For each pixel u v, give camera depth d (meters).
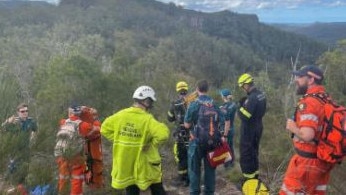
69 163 5.88
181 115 7.21
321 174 4.04
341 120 3.86
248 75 6.62
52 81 10.30
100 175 6.52
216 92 13.40
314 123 3.88
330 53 20.47
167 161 8.41
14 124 5.35
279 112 10.37
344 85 15.32
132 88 11.52
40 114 7.12
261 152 8.03
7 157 4.90
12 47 83.75
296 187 4.09
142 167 5.14
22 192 4.92
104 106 10.37
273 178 6.82
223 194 7.04
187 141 7.13
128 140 5.13
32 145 5.48
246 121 6.54
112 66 14.65
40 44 91.06
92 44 103.69
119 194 6.55
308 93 4.11
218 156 6.10
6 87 5.68
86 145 6.36
